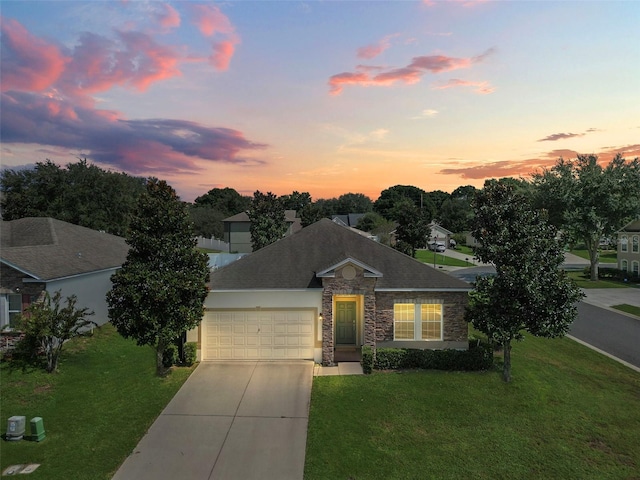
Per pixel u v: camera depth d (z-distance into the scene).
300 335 18.73
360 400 14.98
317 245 20.77
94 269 23.44
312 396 15.31
